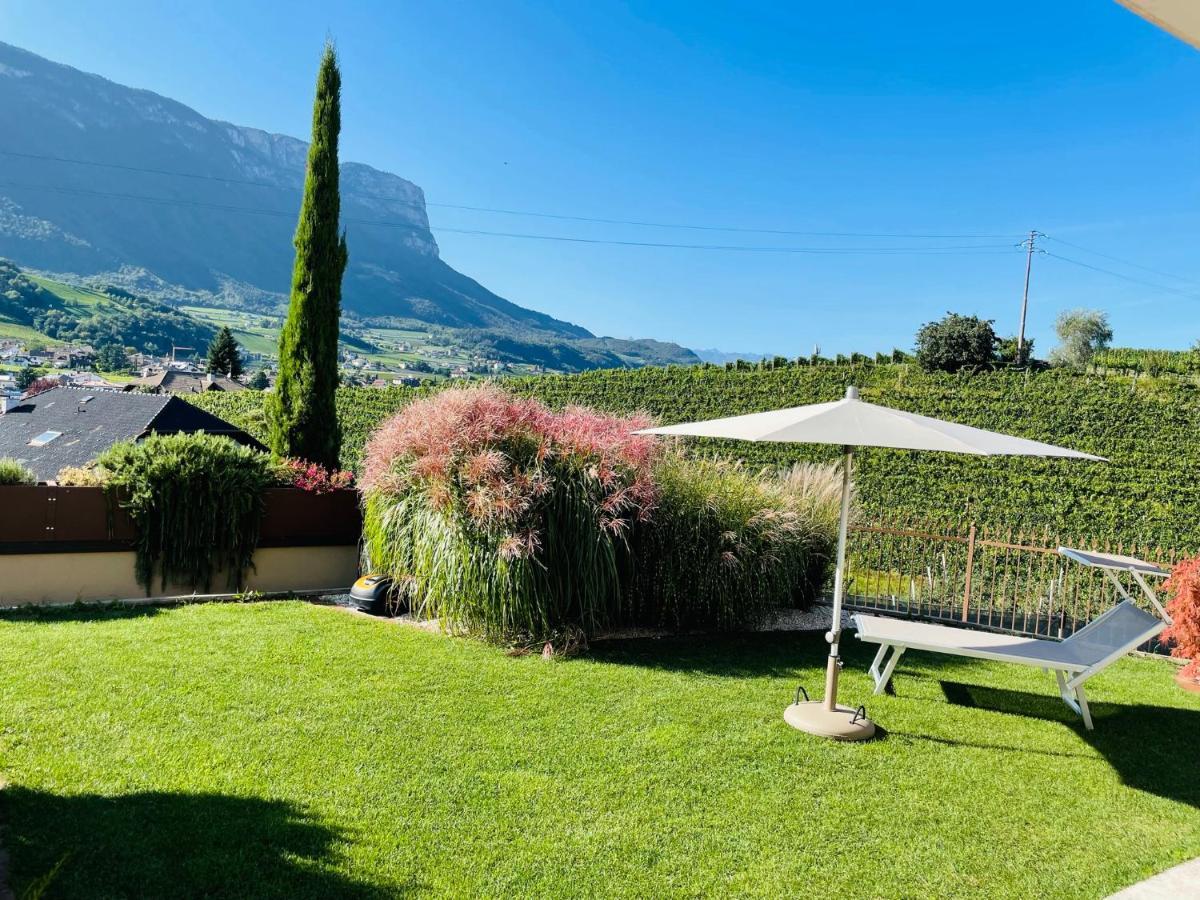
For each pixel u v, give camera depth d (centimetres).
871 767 407
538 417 700
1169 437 1681
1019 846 328
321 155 1048
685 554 710
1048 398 1942
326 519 819
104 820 294
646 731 436
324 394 1052
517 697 482
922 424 436
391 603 701
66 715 402
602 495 665
